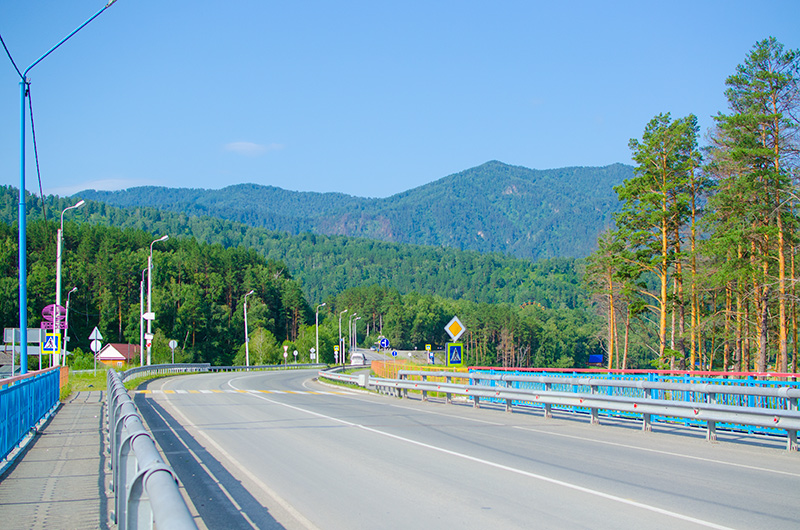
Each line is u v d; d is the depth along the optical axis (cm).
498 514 709
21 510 735
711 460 1077
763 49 3422
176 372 5503
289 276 16775
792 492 823
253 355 10194
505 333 14950
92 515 714
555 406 2144
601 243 5900
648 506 744
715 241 3475
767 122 3353
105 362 7788
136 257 11856
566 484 870
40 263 10881
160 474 383
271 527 673
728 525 662
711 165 3778
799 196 3269
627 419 1775
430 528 657
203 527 677
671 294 4062
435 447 1209
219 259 13212
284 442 1279
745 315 4053
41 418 1568
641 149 4097
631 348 11450
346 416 1803
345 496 805
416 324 18162
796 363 3856
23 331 1988
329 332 13375
